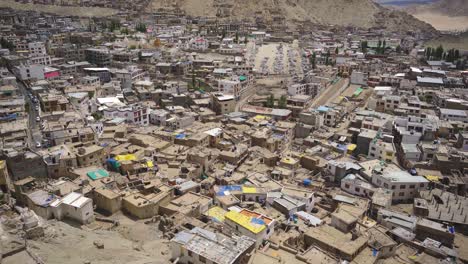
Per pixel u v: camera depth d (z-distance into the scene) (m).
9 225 68.06
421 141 133.88
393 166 118.06
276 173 109.00
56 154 98.31
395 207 100.00
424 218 89.75
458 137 133.00
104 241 69.50
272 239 73.56
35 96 155.00
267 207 91.00
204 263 59.84
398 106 165.12
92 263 60.44
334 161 115.31
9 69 191.75
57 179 95.19
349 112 173.88
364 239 73.50
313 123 149.38
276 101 184.88
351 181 103.69
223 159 115.56
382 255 73.56
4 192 86.06
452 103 166.12
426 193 100.81
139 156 111.44
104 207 85.75
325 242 72.62
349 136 139.25
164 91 175.38
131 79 188.88
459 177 110.50
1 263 56.03
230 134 135.75
